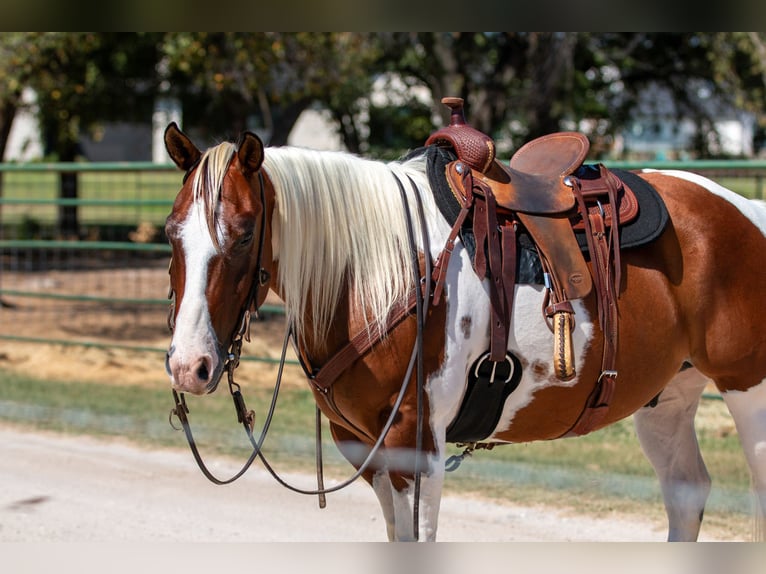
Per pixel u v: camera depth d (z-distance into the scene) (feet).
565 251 12.29
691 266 13.09
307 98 62.03
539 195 12.66
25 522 19.08
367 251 12.12
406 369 11.91
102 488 21.72
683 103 72.59
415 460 11.87
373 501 20.94
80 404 29.68
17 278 57.00
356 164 12.66
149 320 45.91
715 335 13.25
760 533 13.52
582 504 20.26
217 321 10.94
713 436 25.13
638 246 12.73
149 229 68.59
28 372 35.22
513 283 12.12
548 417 12.82
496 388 12.29
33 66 50.31
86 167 32.60
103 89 63.46
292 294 12.21
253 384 32.94
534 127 50.88
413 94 72.84
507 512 19.85
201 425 26.94
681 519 14.76
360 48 48.85
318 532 18.65
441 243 12.22
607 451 23.90
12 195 98.48
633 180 13.57
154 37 55.98
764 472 13.53
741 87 57.26
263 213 11.64
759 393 13.47
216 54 47.32
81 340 40.57
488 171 12.70
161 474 22.91
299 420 27.48
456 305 11.93
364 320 12.00
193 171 11.60
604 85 67.72
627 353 12.68
